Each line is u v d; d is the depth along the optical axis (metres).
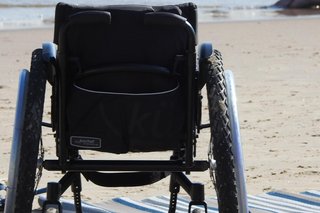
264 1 42.81
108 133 4.48
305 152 9.77
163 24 4.41
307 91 14.70
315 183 8.23
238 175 4.24
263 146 10.12
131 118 4.45
